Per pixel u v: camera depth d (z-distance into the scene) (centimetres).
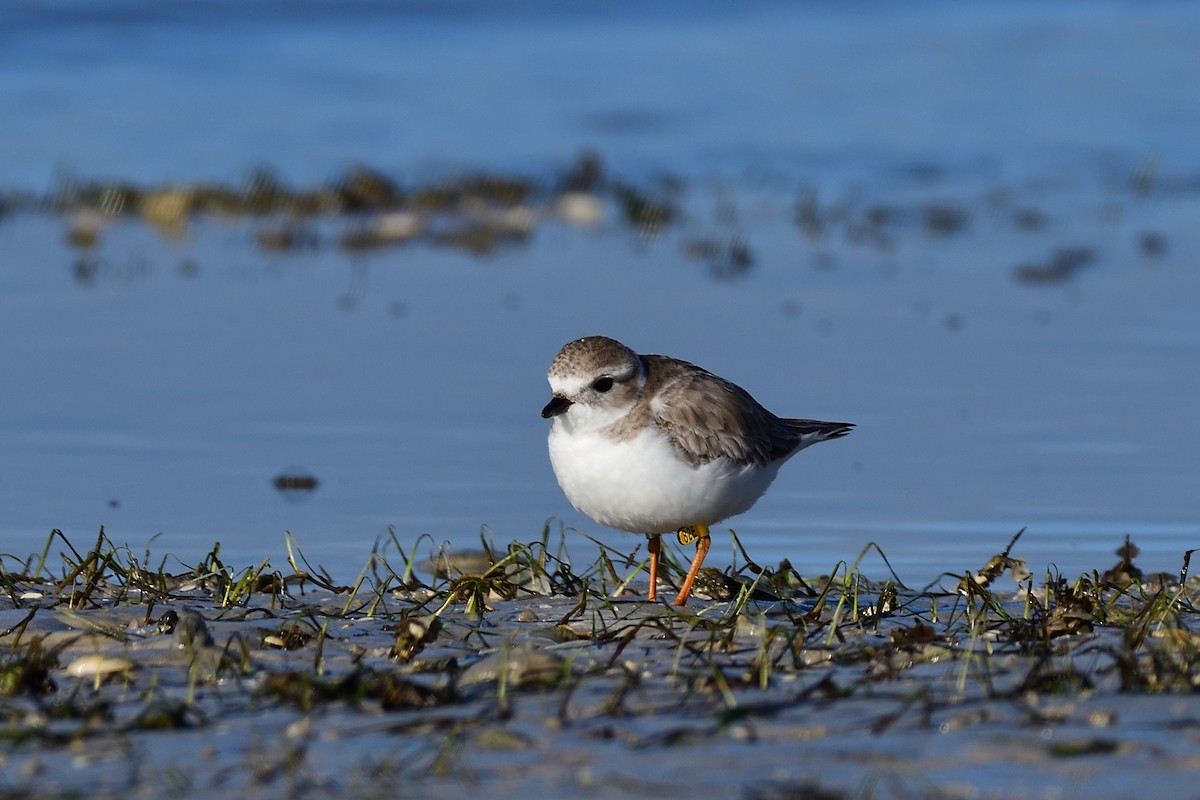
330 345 1586
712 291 1791
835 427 1015
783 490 1213
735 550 1069
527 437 1341
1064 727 625
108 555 934
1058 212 2191
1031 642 773
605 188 2280
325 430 1342
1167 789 560
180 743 618
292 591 953
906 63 3164
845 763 587
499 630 823
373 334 1625
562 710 646
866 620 852
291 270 1884
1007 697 667
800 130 2664
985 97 2908
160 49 2925
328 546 1072
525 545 1007
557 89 2886
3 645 787
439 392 1449
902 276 1869
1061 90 2961
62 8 2925
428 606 900
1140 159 2500
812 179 2366
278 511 1148
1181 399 1434
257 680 717
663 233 2070
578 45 3209
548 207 2197
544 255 1964
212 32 3019
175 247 1980
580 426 904
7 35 2886
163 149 2395
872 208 2202
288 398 1426
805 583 957
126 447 1291
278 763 593
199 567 963
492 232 2062
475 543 1083
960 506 1170
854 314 1703
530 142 2530
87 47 2902
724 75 3028
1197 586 957
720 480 908
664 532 933
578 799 556
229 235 2042
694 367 948
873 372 1498
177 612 843
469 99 2788
